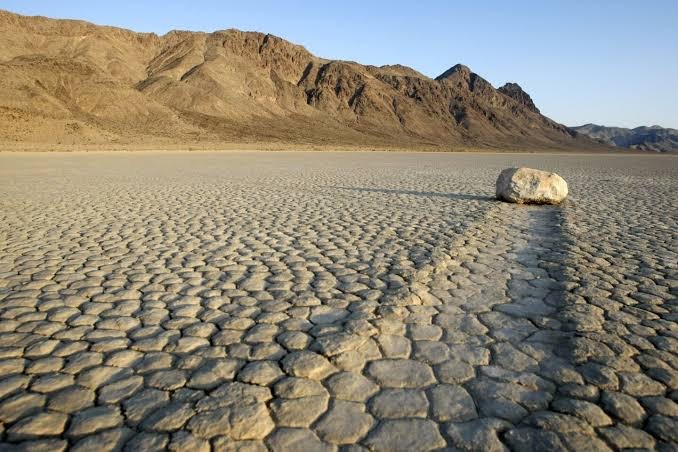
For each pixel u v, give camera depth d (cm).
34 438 242
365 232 750
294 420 256
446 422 255
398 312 401
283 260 577
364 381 295
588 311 400
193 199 1148
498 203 1078
